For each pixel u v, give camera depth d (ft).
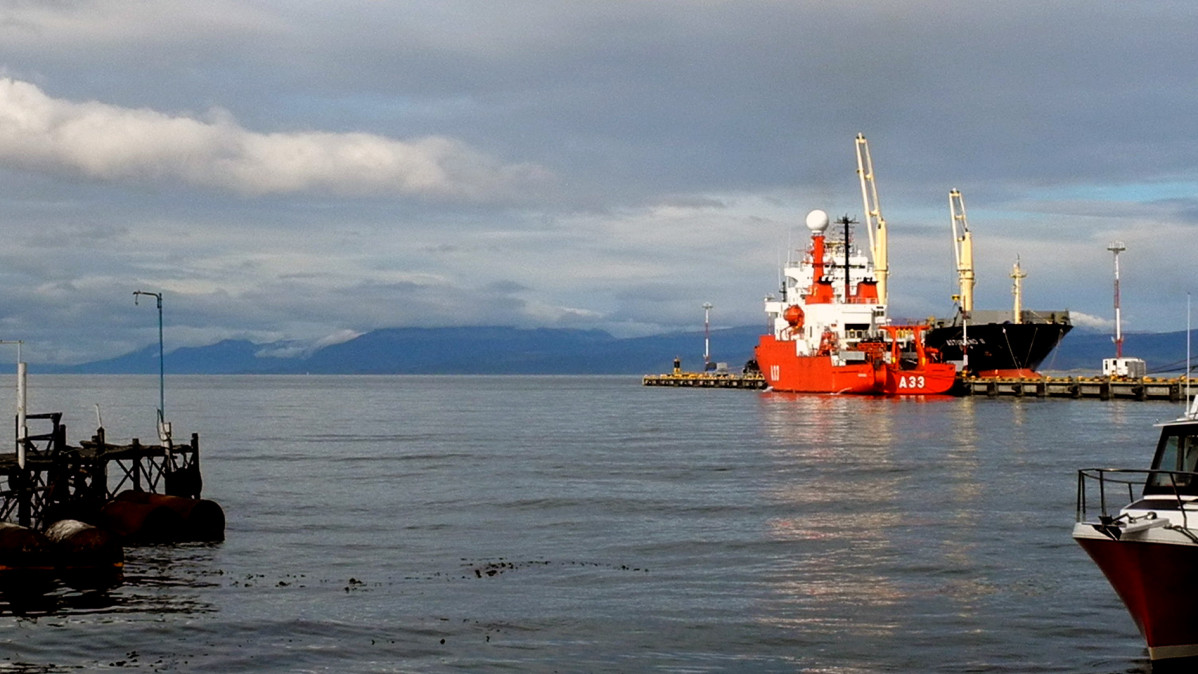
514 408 625.00
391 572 130.52
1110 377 542.16
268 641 101.09
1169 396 497.87
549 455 282.97
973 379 558.15
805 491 200.75
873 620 106.63
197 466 174.81
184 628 105.09
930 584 121.08
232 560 137.80
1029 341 547.90
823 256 582.35
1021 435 325.42
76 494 161.48
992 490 198.18
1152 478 94.99
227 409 629.10
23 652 98.02
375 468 250.16
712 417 464.65
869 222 612.29
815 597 115.96
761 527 159.94
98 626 105.91
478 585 123.03
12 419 495.41
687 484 214.07
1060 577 123.54
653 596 117.19
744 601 114.62
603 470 242.17
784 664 93.61
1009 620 105.81
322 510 180.65
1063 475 220.84
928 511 173.06
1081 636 100.53
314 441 344.49
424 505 186.19
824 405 512.63
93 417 523.70
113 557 130.52
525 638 101.81
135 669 93.40
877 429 360.28
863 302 576.61
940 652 96.37
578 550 143.74
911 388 546.67
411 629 104.68
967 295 570.05
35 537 128.77
